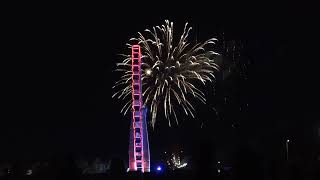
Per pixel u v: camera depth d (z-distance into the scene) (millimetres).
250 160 6438
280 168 7332
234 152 6566
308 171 7480
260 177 6438
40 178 9695
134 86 66562
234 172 6445
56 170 7492
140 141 65438
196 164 6320
